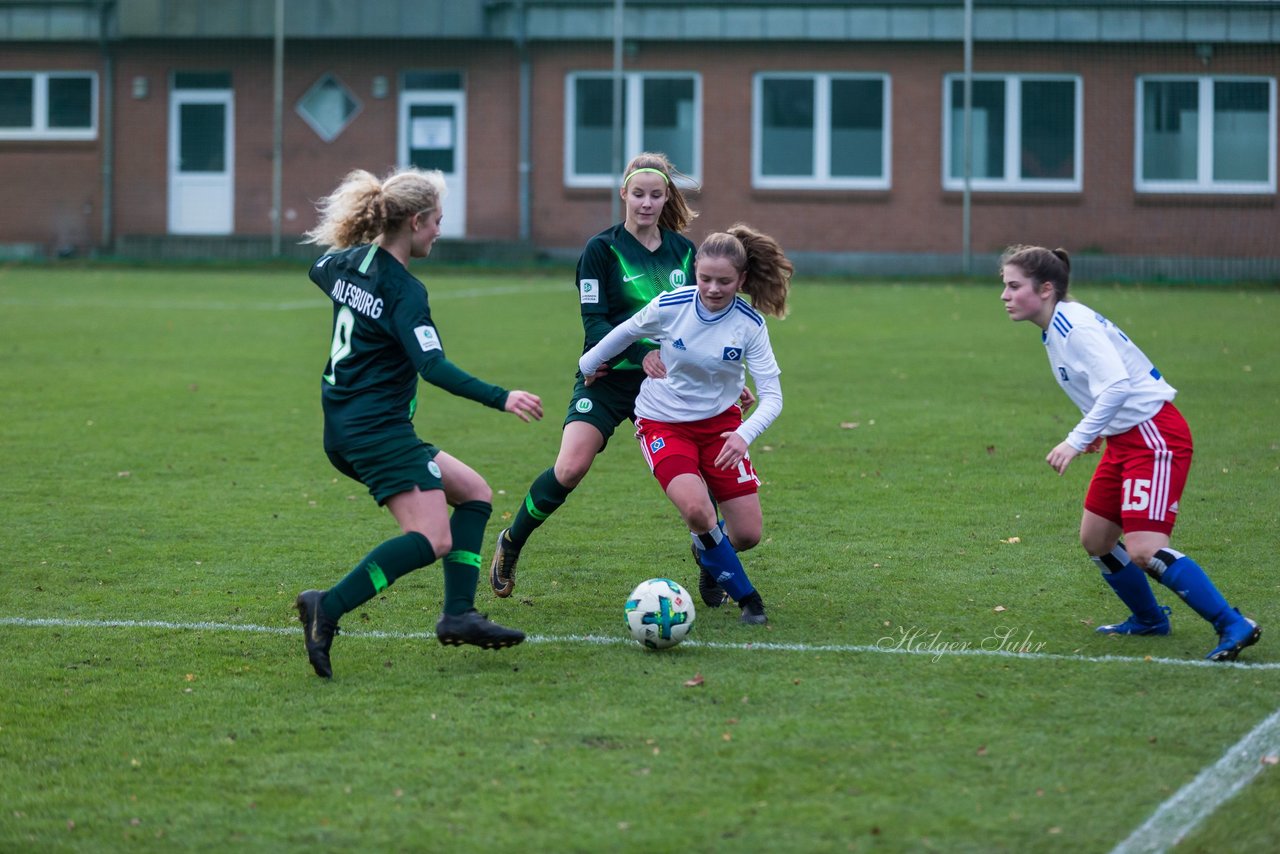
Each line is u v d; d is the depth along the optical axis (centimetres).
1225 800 1366
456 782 1423
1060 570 2319
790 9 9569
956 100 9625
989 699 1658
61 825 1336
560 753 1497
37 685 1744
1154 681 1723
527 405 1688
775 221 9788
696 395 2031
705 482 2070
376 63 10069
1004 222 9594
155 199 10362
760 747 1507
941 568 2339
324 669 1748
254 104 10219
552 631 1983
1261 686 1702
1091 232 9538
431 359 1706
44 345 5528
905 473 3183
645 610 1850
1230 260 9194
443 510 1786
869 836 1291
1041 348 5541
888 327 6281
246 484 3077
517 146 9981
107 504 2867
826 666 1797
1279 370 4797
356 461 1778
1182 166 9456
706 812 1344
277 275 9156
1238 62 9312
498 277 9044
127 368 4941
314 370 4959
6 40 10281
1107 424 1839
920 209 9662
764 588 2212
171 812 1362
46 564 2378
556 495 2119
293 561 2416
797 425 3847
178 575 2314
